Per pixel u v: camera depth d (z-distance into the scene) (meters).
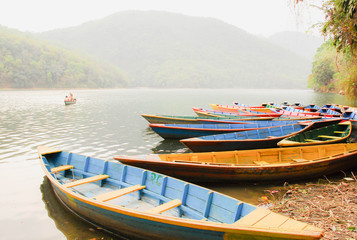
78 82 123.81
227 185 8.34
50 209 6.95
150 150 13.22
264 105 27.86
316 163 8.27
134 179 7.11
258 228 4.02
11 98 52.53
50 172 7.72
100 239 5.60
